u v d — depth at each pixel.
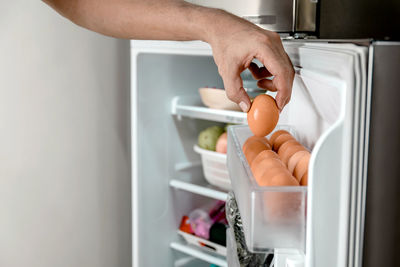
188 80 1.47
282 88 0.49
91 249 1.57
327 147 0.41
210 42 0.56
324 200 0.41
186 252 1.46
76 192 1.50
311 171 0.41
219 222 1.44
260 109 0.53
